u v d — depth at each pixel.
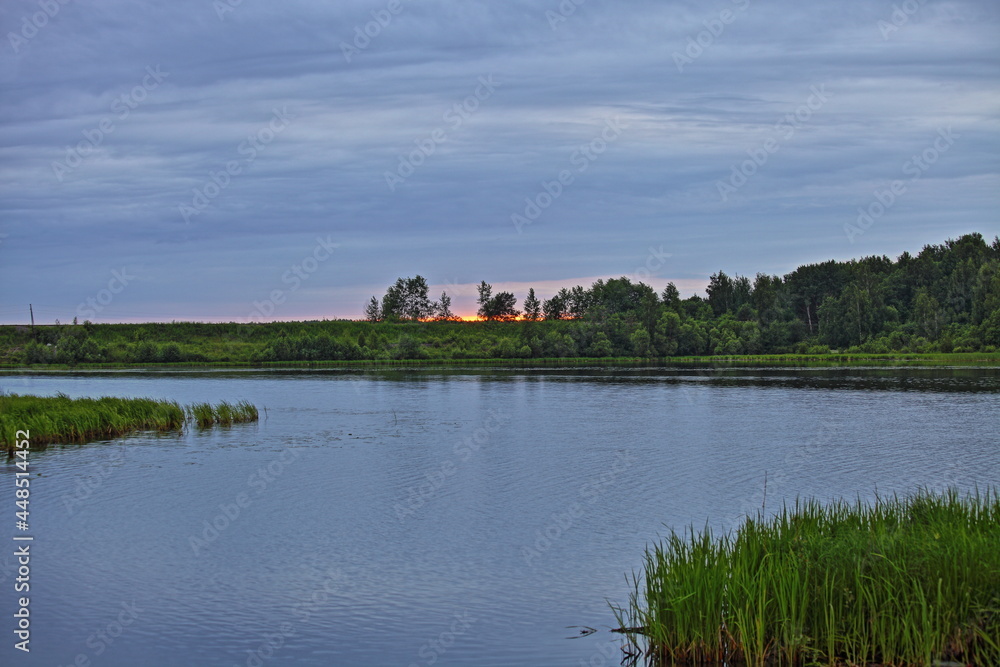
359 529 28.34
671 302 189.38
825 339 171.25
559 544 26.02
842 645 15.43
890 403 70.38
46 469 40.16
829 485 34.62
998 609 14.80
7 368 147.75
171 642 18.69
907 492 32.78
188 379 112.69
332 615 20.16
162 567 24.27
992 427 54.00
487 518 29.66
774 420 59.25
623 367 141.00
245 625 19.58
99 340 175.50
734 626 15.85
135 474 38.84
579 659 17.22
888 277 190.25
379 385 99.06
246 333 192.50
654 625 16.33
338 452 45.50
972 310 162.25
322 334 167.25
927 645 14.60
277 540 26.98
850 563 16.09
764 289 187.12
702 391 86.25
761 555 17.14
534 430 54.75
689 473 37.97
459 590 21.78
